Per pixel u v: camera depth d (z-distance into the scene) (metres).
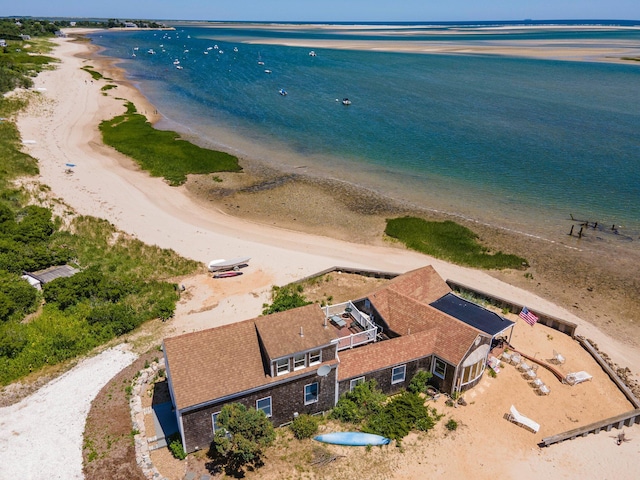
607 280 49.25
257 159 81.00
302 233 57.44
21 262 44.28
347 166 78.75
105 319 38.72
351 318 37.31
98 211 58.47
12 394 32.34
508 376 35.47
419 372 33.66
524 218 61.72
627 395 33.97
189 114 108.12
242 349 29.27
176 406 26.42
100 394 32.38
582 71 172.38
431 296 39.88
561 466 28.58
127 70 161.12
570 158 81.94
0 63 121.44
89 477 26.61
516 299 45.91
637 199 66.56
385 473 27.58
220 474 27.06
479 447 29.53
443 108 117.50
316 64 188.88
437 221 60.66
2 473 26.69
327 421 31.02
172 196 65.31
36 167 68.88
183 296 44.12
